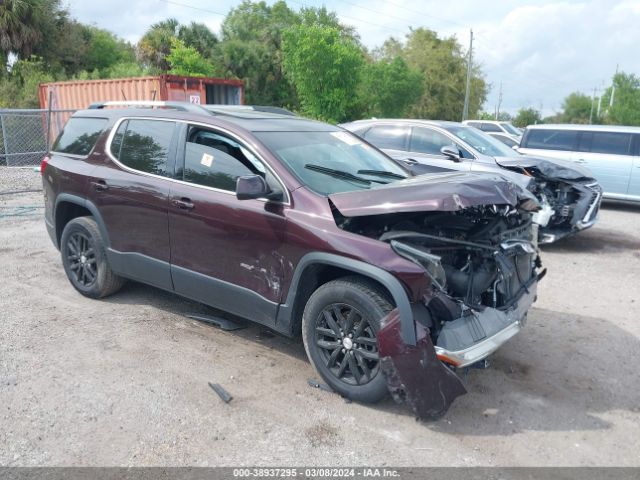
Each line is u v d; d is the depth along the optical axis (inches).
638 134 488.7
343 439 137.6
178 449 132.3
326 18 1907.0
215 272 178.4
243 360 177.3
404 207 143.3
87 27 1520.7
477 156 349.4
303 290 162.6
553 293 259.1
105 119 220.4
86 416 144.4
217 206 173.8
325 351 158.6
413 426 143.9
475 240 162.9
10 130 666.8
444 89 2030.0
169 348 183.8
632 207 528.1
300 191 161.5
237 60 1563.7
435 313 145.3
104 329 196.7
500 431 143.6
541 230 335.3
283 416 146.8
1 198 441.1
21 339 186.5
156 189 190.5
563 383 171.0
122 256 206.2
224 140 180.7
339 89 1253.1
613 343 201.8
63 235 227.3
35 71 1118.4
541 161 343.3
